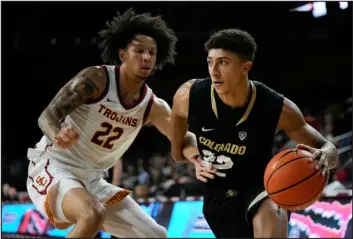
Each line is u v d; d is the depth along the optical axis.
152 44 3.60
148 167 12.94
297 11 15.18
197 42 15.61
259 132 3.06
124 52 3.63
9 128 16.11
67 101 3.36
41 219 7.76
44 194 3.42
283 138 11.45
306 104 15.33
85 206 3.12
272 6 15.32
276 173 2.81
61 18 15.60
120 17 3.73
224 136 3.10
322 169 2.82
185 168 10.80
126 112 3.56
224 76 2.97
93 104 3.49
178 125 3.38
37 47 15.86
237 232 3.20
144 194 8.25
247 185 3.17
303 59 15.34
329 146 3.12
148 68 3.55
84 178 3.63
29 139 16.42
